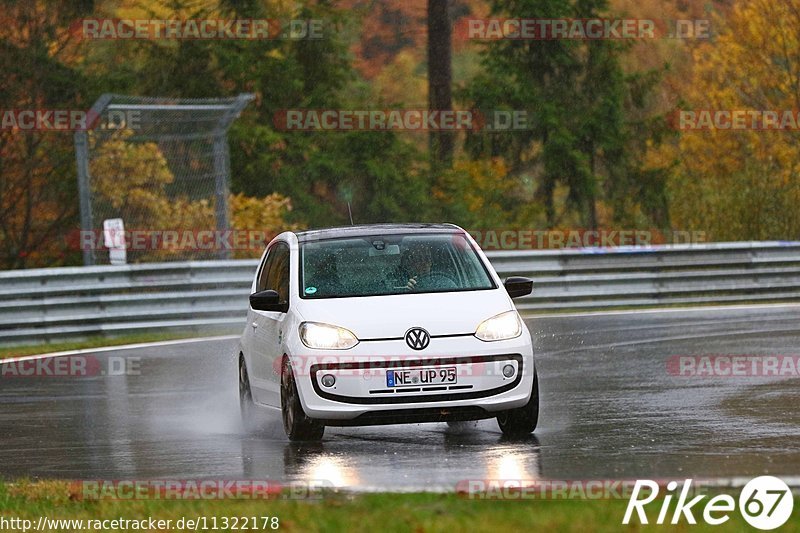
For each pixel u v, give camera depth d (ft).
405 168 390.21
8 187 326.65
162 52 396.16
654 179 438.81
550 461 94.32
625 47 435.12
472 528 66.54
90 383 159.94
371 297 110.11
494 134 429.79
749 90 474.90
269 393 115.34
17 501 84.33
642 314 233.76
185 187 329.93
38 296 212.64
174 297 222.48
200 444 110.52
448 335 104.88
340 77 414.00
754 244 261.44
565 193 520.42
